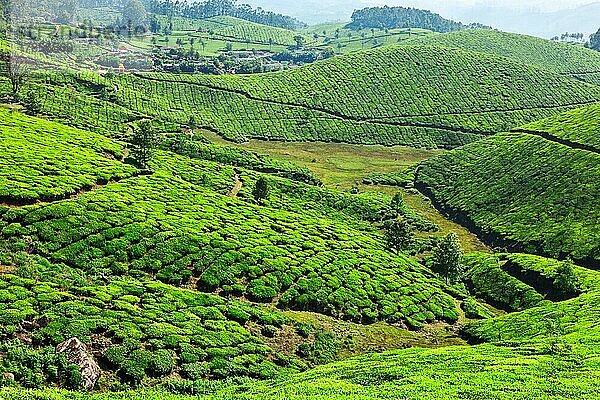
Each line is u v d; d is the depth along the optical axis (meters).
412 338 79.00
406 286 94.88
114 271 73.38
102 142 142.25
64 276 64.50
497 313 103.06
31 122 142.00
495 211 159.75
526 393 39.28
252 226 104.19
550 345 59.44
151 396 42.09
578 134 183.75
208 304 69.00
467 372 46.56
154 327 56.06
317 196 160.50
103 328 52.84
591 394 39.50
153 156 148.38
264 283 80.75
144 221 88.56
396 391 39.81
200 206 108.62
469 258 127.69
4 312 49.53
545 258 119.25
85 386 44.19
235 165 180.00
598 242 126.50
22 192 87.00
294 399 38.12
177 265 78.94
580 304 83.38
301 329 71.00
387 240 127.62
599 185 147.50
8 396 36.34
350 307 82.25
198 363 53.09
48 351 46.25
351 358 62.56
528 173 171.12
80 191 99.56
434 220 165.88
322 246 102.81
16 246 71.44
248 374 54.28
